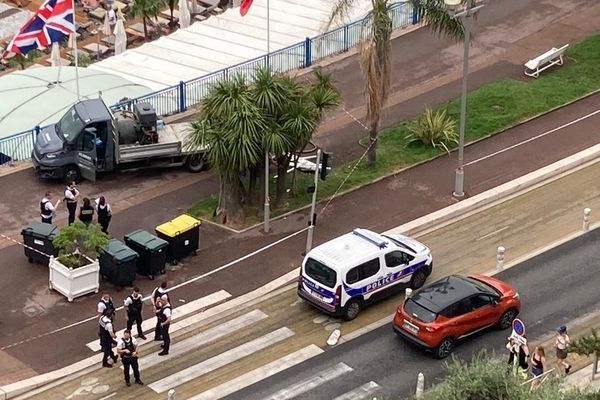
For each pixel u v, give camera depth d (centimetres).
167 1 14475
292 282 8375
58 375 7481
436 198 9281
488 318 7744
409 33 11569
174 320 7975
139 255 8300
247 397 7325
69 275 8025
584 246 8775
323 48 11188
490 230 8975
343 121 10244
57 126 9512
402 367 7562
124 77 11344
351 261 7856
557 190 9444
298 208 9106
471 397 5738
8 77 10906
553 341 7775
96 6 15188
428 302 7588
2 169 9581
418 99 10562
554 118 10319
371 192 9325
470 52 11288
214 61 11725
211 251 8650
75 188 9062
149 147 9350
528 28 11675
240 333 7894
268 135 8588
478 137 10012
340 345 7769
